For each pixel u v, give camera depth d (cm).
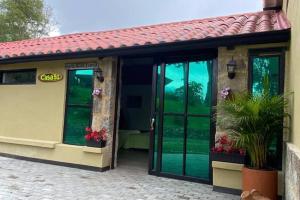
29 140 845
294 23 502
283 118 532
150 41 682
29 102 880
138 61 1083
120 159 915
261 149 535
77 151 774
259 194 467
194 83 680
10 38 2278
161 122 713
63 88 827
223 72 629
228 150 593
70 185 611
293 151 401
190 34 694
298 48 445
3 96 929
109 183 639
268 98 523
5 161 817
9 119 909
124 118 1262
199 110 670
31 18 2384
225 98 610
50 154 813
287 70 571
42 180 638
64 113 823
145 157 973
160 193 582
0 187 569
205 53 668
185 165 679
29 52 848
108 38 902
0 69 938
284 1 750
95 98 774
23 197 520
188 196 570
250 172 521
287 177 481
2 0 2270
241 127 530
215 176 607
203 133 662
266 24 646
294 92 485
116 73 780
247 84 607
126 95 1271
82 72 809
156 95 727
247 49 612
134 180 671
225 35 592
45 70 858
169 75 712
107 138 760
